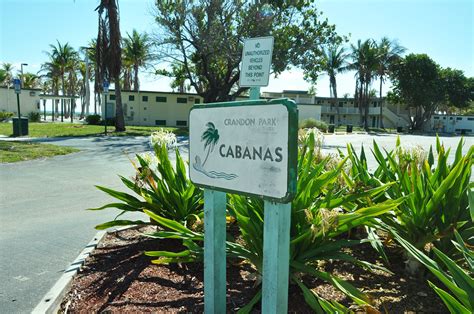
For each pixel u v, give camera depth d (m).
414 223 3.12
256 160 2.07
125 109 37.25
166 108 37.88
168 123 38.03
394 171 3.83
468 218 3.09
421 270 3.17
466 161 2.99
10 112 35.31
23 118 19.73
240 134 2.16
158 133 4.29
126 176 9.16
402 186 3.32
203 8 24.06
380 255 3.29
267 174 2.01
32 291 3.26
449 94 53.19
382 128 57.09
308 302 2.49
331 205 2.93
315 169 2.97
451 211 3.05
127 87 61.34
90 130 25.38
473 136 44.66
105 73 24.86
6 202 6.58
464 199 3.10
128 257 3.69
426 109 54.88
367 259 3.52
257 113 2.04
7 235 4.80
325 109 66.19
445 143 25.80
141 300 2.83
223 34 24.12
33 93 38.53
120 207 4.08
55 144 15.99
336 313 2.24
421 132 52.41
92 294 2.96
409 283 3.04
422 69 51.94
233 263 3.32
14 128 19.23
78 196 7.07
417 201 3.14
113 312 2.67
